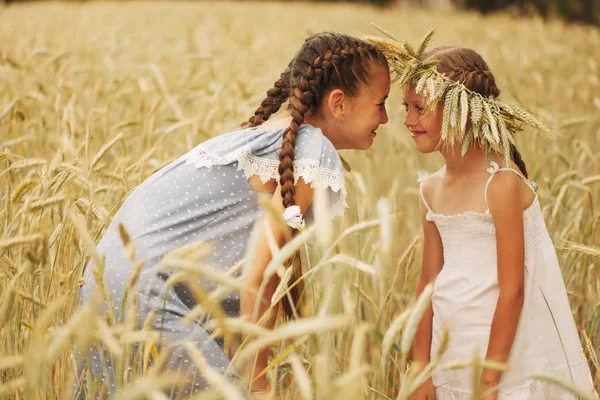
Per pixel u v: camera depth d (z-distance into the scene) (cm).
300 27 1143
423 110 212
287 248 123
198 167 201
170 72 546
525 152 380
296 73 207
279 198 192
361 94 207
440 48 226
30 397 156
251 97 395
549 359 204
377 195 374
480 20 1324
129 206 202
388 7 2200
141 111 362
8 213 199
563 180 297
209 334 193
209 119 331
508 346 195
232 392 110
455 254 212
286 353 141
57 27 920
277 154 200
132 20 1129
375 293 261
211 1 1812
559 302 209
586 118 347
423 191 228
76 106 412
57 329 165
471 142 206
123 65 571
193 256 135
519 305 197
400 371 226
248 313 180
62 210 193
